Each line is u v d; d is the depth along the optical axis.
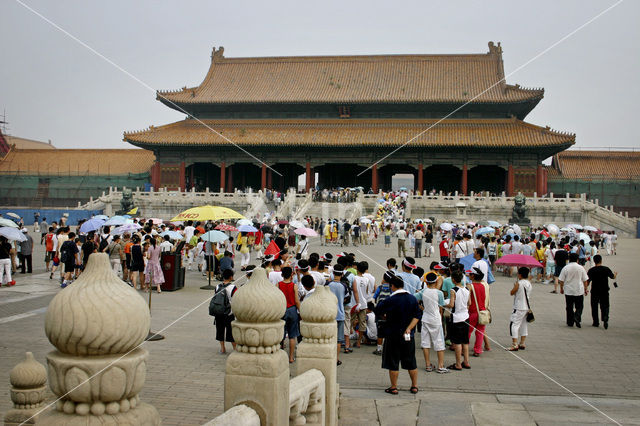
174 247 34.38
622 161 98.62
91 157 104.75
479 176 103.56
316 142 92.56
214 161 97.94
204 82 104.06
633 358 17.52
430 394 13.93
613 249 55.34
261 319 7.18
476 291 17.69
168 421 11.69
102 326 4.46
